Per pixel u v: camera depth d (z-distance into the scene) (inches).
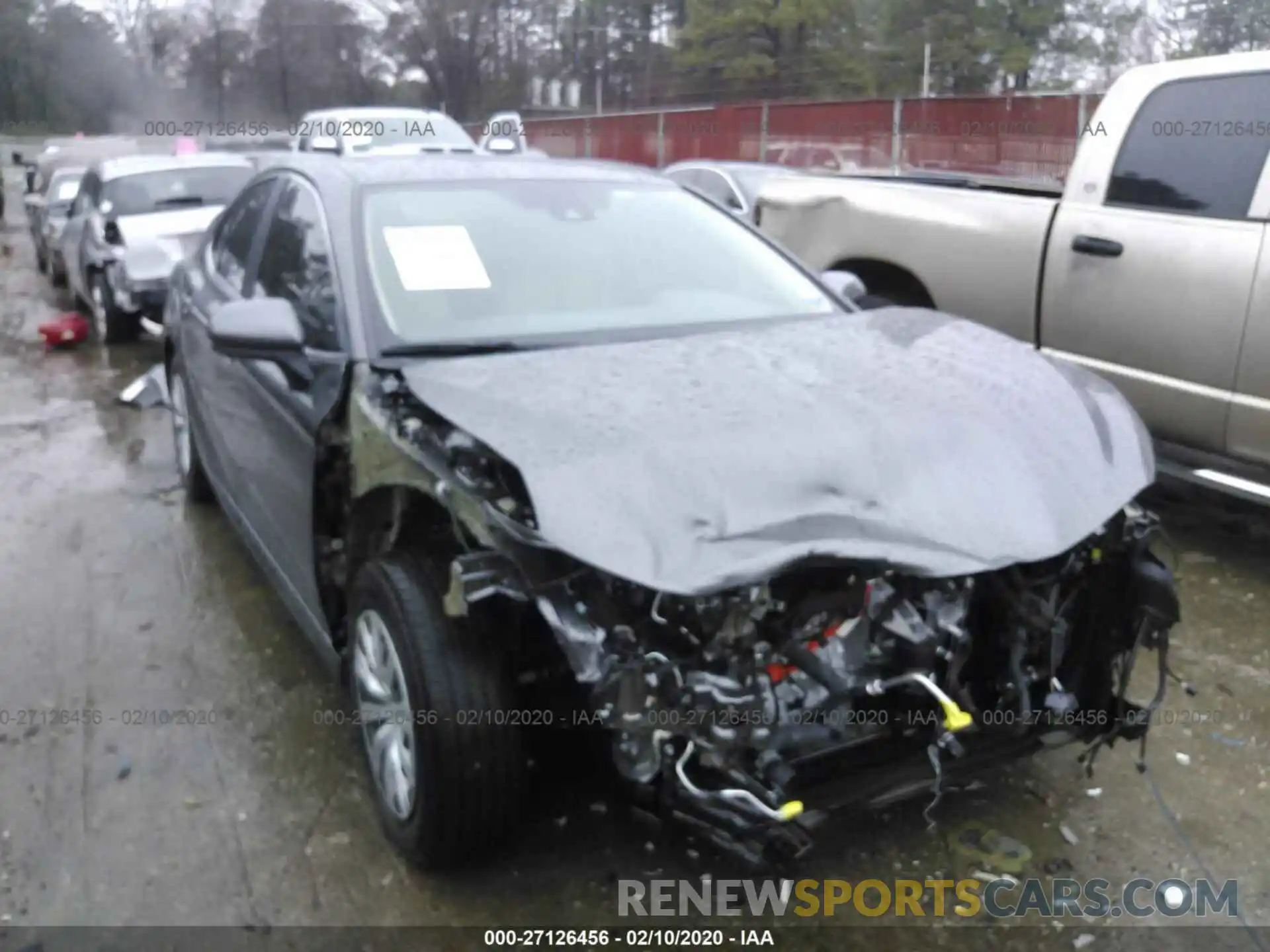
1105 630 126.2
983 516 111.3
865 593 108.4
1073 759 146.3
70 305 554.9
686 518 103.8
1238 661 170.7
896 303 267.0
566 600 102.0
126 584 201.8
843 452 113.3
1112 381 221.1
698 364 131.1
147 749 150.3
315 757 148.4
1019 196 240.5
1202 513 231.3
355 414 131.1
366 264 146.4
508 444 110.4
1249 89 201.5
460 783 113.9
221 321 140.0
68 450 288.0
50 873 127.3
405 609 116.4
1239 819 134.6
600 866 127.3
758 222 298.0
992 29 1262.3
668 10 1585.9
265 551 171.0
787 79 1440.7
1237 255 196.5
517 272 152.0
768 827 100.9
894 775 111.4
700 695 98.5
